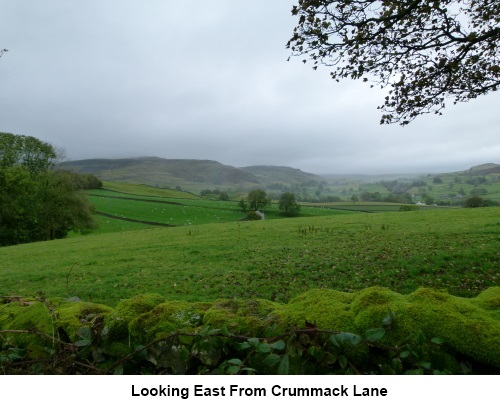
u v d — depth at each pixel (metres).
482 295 2.81
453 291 9.92
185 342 2.47
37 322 2.98
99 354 2.65
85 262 17.05
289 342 2.34
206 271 13.32
